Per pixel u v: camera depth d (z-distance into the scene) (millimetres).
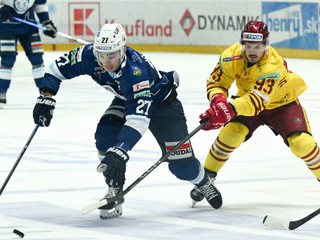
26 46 20562
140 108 9344
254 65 10094
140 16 34438
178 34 33844
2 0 20078
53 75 10008
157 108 9961
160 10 34062
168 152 9602
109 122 10008
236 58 10227
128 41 34844
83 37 35375
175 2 33719
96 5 35000
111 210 9953
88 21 35219
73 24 35438
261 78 10023
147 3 34312
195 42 33406
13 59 20328
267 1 30875
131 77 9328
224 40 32438
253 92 10016
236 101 9922
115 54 9188
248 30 9914
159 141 10156
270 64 10023
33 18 20391
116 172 9117
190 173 10180
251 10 31344
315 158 10383
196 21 33250
